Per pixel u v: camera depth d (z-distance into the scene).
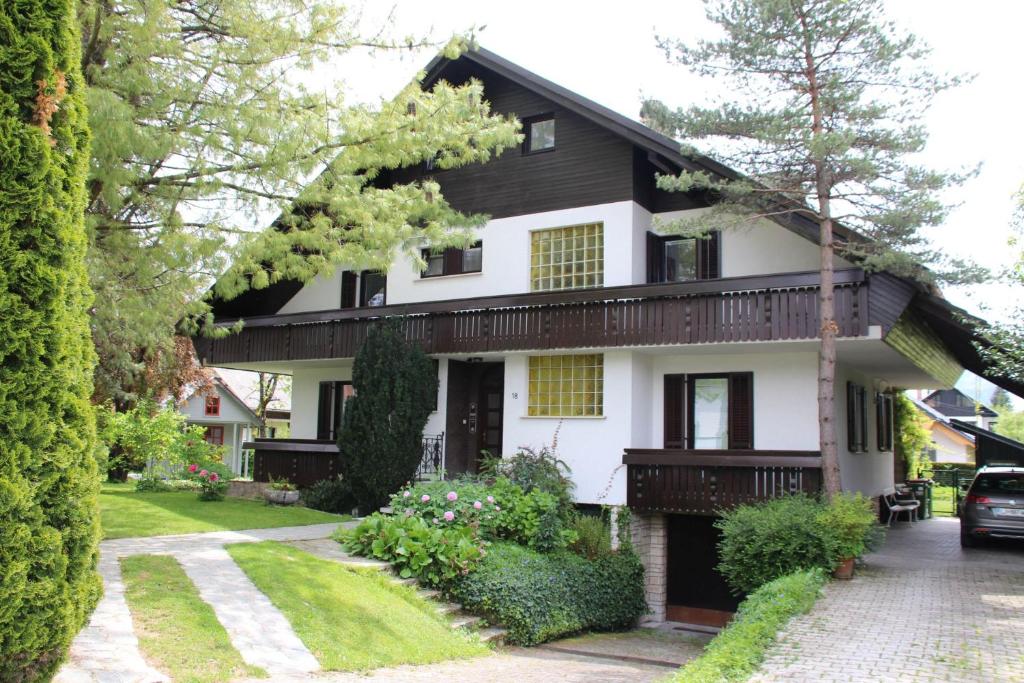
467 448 18.61
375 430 16.25
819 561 11.78
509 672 9.19
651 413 16.64
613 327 15.38
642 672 10.09
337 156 11.07
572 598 12.70
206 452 19.39
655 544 16.17
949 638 8.50
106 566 9.81
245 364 20.61
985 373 16.53
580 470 16.17
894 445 23.59
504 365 17.44
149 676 6.84
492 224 18.31
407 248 12.59
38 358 5.84
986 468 17.12
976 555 14.74
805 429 15.20
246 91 10.63
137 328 11.36
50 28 5.99
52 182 5.97
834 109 13.12
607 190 16.94
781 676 7.15
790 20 12.91
